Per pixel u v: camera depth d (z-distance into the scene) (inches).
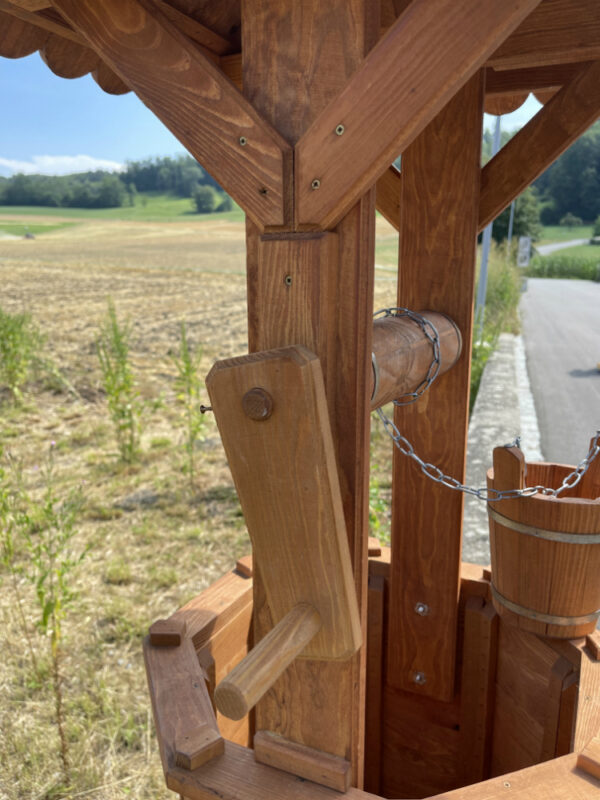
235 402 36.5
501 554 62.4
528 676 66.6
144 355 451.5
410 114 32.5
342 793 42.8
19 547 161.9
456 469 71.7
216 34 50.6
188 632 61.7
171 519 183.3
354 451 39.5
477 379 333.4
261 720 46.4
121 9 38.4
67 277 1174.3
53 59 72.3
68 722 105.1
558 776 43.1
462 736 77.2
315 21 35.7
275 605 40.1
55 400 317.7
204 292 956.6
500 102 104.7
